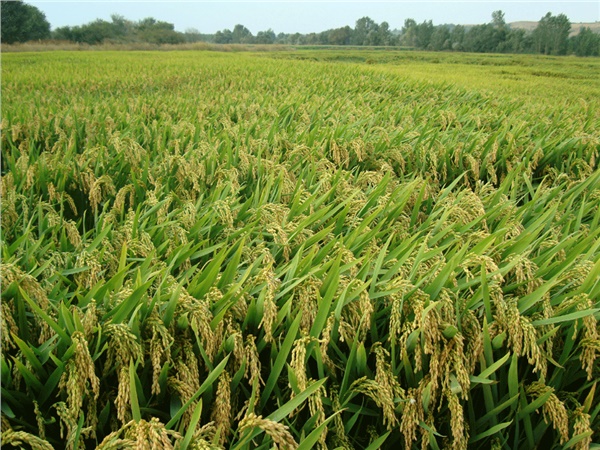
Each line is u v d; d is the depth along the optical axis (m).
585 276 2.87
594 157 6.91
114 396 2.36
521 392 2.50
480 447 2.64
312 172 4.95
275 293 2.74
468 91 14.94
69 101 11.25
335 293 2.73
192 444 1.95
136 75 18.03
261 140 6.08
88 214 5.02
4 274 2.35
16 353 2.48
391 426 2.49
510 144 6.47
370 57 52.06
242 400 2.59
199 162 5.24
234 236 3.67
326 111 9.33
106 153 5.57
